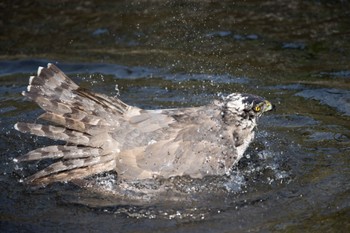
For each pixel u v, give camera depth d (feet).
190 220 34.24
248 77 52.75
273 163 39.91
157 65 55.42
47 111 38.65
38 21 65.10
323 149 41.50
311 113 46.55
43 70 39.78
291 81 51.88
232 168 39.09
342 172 38.60
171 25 62.90
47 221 34.35
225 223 33.91
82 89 39.65
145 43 59.82
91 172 38.47
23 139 43.39
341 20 62.80
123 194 36.81
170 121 38.58
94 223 34.17
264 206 35.40
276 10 65.36
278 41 59.16
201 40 59.72
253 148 41.78
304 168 39.29
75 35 61.93
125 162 37.86
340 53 56.59
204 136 38.32
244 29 61.57
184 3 67.41
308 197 36.11
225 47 58.29
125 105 39.81
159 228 33.60
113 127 38.52
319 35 59.93
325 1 66.95
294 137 43.16
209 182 37.76
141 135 38.01
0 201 36.17
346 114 46.29
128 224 34.04
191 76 53.16
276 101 48.42
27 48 59.41
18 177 38.88
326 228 33.40
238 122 39.29
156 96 49.52
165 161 37.63
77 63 55.93
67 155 38.29
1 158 41.09
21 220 34.42
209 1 67.31
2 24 64.49
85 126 38.52
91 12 66.64
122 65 55.57
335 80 51.75
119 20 64.54
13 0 69.72
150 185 37.42
